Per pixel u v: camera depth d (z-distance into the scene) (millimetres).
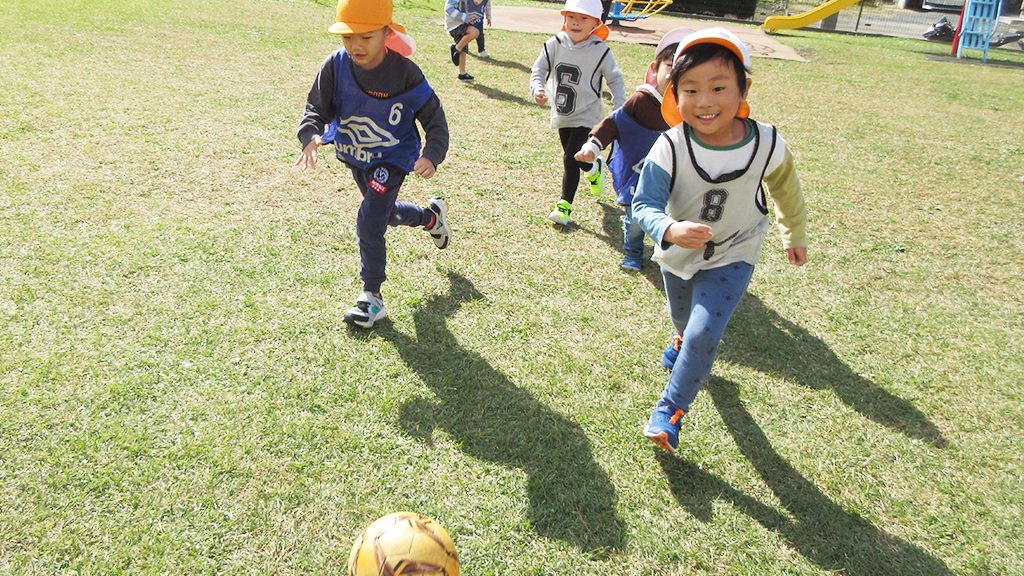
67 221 4137
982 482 2656
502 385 3049
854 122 8367
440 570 1878
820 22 19766
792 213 2699
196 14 11961
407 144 3377
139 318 3297
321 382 2961
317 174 5242
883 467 2715
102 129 5746
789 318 3803
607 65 4773
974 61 15102
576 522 2361
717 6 19969
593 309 3762
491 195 5266
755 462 2703
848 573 2244
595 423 2848
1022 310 4016
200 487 2389
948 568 2275
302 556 2162
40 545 2145
